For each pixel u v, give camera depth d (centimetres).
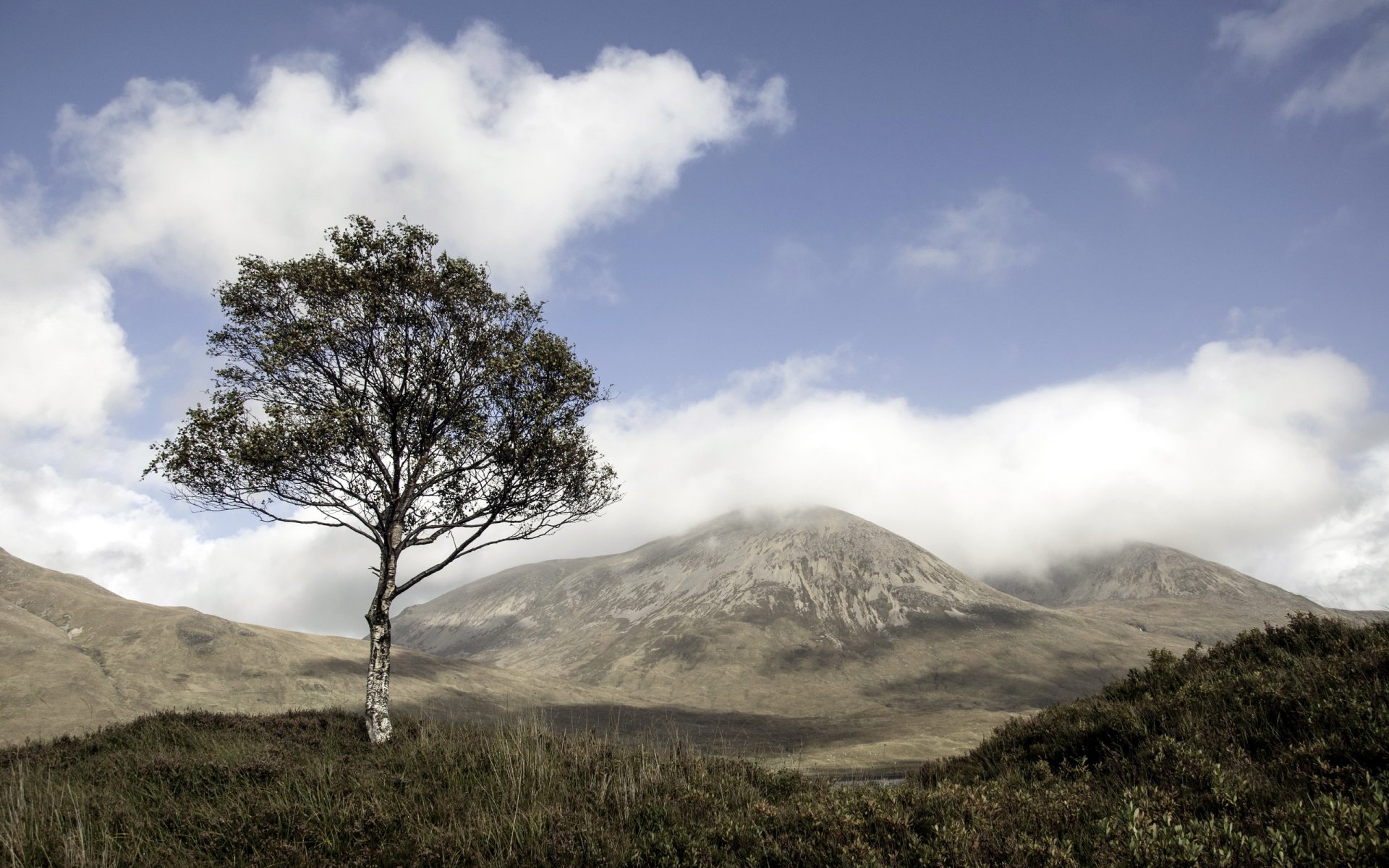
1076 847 708
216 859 816
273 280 1997
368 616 1872
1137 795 778
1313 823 627
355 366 2056
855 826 809
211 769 1161
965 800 873
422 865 765
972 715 13238
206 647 13750
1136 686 1351
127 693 11519
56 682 11238
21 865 750
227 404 1902
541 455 2102
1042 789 926
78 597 15550
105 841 804
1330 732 852
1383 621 1262
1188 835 633
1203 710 1059
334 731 1731
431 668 16312
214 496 1931
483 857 773
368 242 2061
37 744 1591
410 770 1144
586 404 2244
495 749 1185
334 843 824
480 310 2180
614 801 953
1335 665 1052
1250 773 809
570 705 15700
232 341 2023
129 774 1149
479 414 2114
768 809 888
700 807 925
